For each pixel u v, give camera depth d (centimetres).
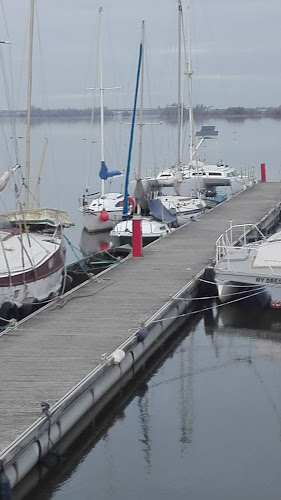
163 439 1129
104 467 1048
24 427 989
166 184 3403
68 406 1089
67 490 991
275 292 1917
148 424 1183
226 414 1217
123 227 2600
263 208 3098
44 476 1023
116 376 1298
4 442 945
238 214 2936
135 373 1398
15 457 944
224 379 1371
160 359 1481
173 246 2270
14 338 1377
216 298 1855
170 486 996
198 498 965
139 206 2775
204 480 1011
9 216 2064
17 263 1736
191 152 4212
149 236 2550
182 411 1230
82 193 4384
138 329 1411
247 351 1523
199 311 1795
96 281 1828
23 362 1241
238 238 2294
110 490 989
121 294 1698
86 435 1145
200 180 3556
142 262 2044
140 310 1563
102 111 3281
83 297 1675
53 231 2052
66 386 1134
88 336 1384
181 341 1594
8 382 1149
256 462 1058
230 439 1128
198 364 1450
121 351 1276
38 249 1866
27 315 1703
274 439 1124
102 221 3022
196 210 3000
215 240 2359
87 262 2239
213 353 1514
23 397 1089
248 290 1831
